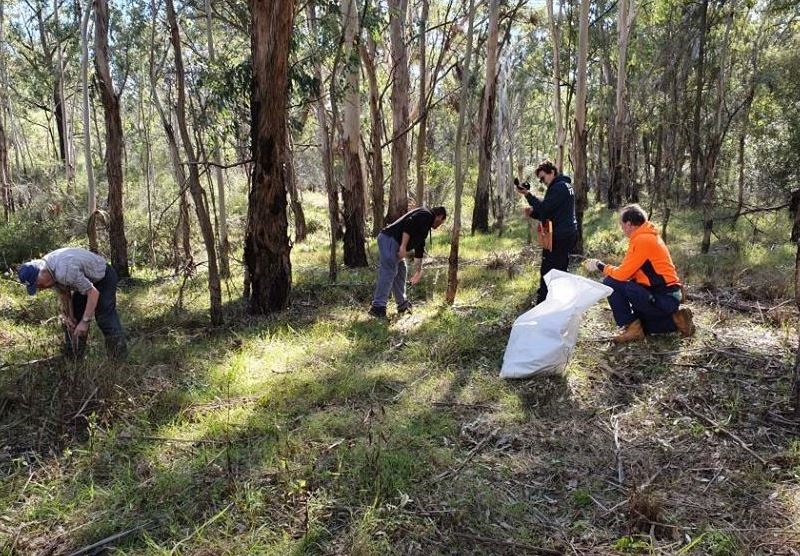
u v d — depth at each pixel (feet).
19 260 39.29
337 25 29.01
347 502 10.92
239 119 27.48
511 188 86.43
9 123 76.64
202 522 10.53
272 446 12.70
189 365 17.84
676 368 16.47
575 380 15.96
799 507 10.66
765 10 52.31
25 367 16.30
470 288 26.89
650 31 68.49
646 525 10.28
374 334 20.61
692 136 61.41
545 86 90.02
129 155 64.08
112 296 17.49
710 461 12.19
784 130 57.11
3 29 63.93
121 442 13.06
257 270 24.25
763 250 32.37
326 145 28.60
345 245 36.29
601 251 36.40
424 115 35.73
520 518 10.57
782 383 15.23
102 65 33.60
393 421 13.83
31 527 10.57
